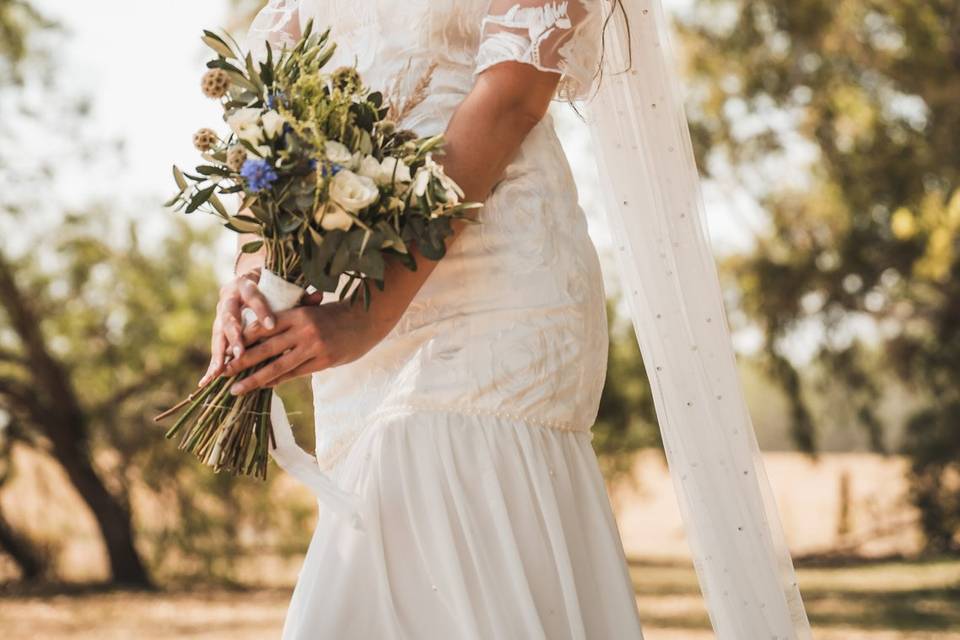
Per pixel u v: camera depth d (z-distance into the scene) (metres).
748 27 14.88
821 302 17.05
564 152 2.17
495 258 2.02
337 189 1.77
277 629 10.87
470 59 2.11
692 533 2.36
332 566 1.96
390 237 1.81
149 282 16.88
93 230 16.47
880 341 17.42
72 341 16.67
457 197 1.89
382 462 1.98
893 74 14.09
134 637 10.22
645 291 2.36
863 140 15.35
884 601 12.15
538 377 2.01
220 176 1.86
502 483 1.98
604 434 19.72
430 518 1.96
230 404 1.88
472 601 1.93
